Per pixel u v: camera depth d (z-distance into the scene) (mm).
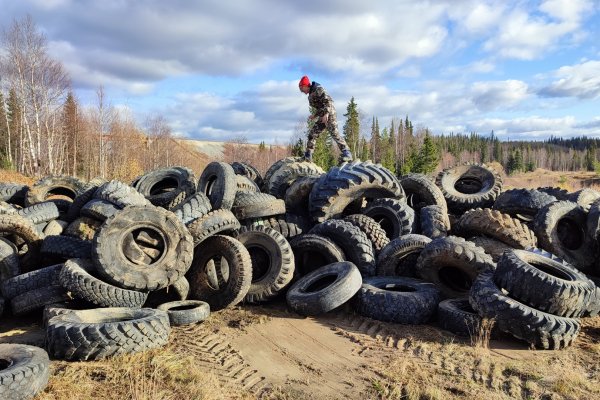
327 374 5246
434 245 7852
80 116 53188
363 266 8523
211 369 5312
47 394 4512
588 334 6621
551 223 8969
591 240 8961
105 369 5082
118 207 8867
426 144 55969
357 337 6430
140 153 63188
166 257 7172
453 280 8352
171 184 12188
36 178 36969
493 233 8703
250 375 5215
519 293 6426
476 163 13398
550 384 4898
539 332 5914
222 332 6562
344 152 12461
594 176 80312
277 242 8258
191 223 7965
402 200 10570
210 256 8000
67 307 6680
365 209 10344
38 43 40469
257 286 7992
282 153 67000
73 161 55188
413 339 6324
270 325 6941
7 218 7996
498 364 5414
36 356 4738
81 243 7977
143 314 6117
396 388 4793
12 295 6977
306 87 12562
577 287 6227
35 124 41938
